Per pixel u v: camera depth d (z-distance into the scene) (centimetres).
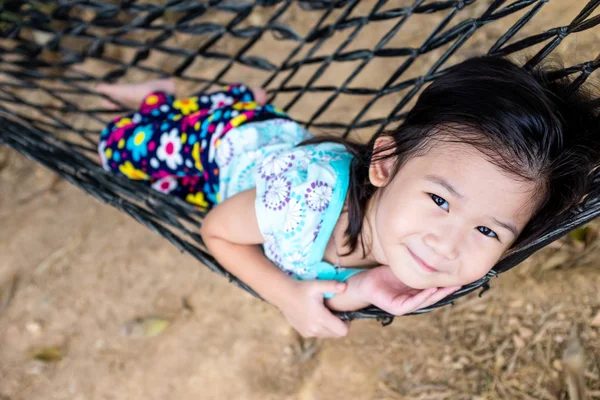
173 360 209
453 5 131
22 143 161
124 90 199
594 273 178
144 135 170
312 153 131
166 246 236
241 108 162
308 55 163
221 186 154
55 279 235
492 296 187
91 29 284
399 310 118
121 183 152
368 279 124
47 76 189
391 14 143
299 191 125
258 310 214
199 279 225
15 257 244
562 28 107
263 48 273
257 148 151
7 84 188
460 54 229
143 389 205
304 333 131
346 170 127
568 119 103
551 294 181
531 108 100
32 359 216
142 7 175
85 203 255
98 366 212
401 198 107
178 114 176
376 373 189
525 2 117
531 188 101
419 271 107
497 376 175
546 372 171
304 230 125
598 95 120
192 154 164
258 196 129
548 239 101
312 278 133
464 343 184
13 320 228
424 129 106
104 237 243
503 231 103
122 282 230
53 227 250
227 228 132
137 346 214
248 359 204
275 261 134
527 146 99
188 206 149
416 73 236
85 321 223
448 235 103
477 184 100
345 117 237
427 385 181
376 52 146
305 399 191
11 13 186
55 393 209
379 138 114
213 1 170
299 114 242
